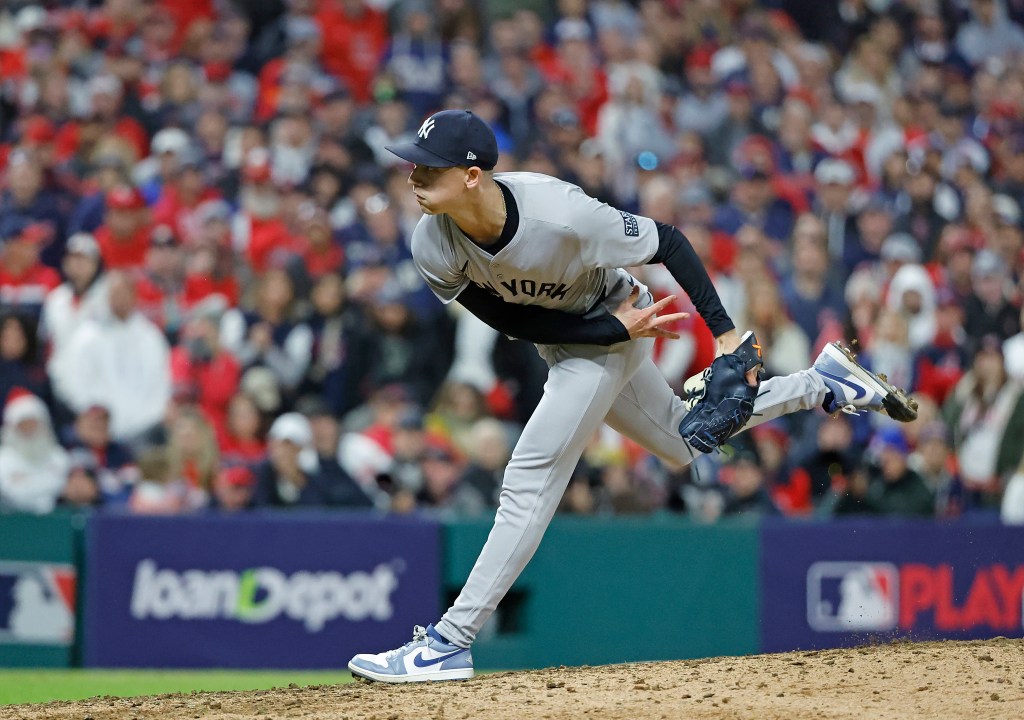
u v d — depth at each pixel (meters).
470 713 14.86
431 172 15.10
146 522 29.52
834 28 53.34
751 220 42.47
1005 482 34.59
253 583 29.59
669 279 36.34
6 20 47.22
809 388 17.67
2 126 42.81
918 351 37.59
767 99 48.50
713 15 51.75
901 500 32.12
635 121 44.91
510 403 35.56
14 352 33.28
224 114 42.66
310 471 30.86
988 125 51.44
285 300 34.59
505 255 15.46
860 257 42.06
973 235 42.97
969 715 14.15
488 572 17.06
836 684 15.68
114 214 37.06
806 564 30.69
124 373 33.78
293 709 15.72
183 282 35.91
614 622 30.12
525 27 48.09
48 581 29.25
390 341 35.03
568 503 31.28
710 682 16.08
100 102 42.09
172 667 29.25
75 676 28.14
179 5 47.44
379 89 43.91
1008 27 55.56
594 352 16.70
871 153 48.00
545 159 41.03
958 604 31.05
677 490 32.56
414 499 31.42
